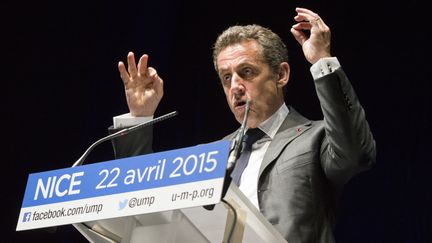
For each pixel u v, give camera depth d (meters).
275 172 4.20
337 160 4.03
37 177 3.41
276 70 4.66
